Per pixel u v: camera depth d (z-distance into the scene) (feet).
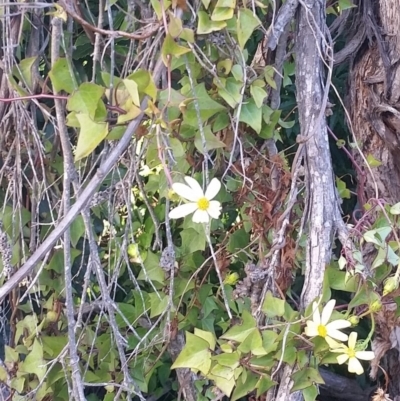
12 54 3.75
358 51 4.33
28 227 4.19
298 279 4.80
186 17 3.66
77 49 4.27
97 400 4.85
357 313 3.90
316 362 3.70
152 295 4.13
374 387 5.23
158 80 3.59
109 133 3.42
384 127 4.20
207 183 3.66
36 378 4.12
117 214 4.21
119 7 3.99
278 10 3.92
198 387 4.17
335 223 3.74
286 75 4.20
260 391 3.69
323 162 3.76
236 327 3.66
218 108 3.66
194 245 4.05
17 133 3.88
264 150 3.97
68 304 3.62
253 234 3.99
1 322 4.18
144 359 4.25
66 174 3.61
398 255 3.77
